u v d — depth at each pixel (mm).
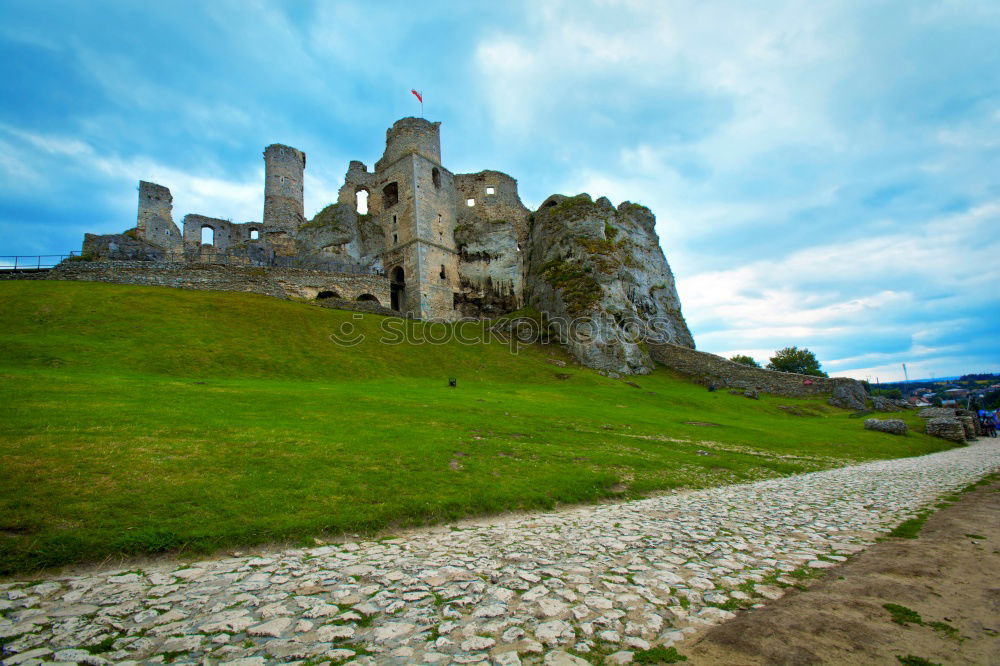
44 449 11352
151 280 41938
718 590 7309
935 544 9430
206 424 15297
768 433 28922
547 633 5902
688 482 16250
